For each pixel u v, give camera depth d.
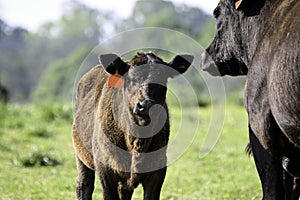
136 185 11.76
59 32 140.00
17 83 118.38
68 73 91.88
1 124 26.08
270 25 10.62
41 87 93.62
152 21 78.56
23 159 19.52
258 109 10.66
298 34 9.54
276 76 9.91
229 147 22.50
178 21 78.94
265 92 10.50
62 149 21.97
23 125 26.33
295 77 9.49
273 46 10.17
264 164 10.71
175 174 18.44
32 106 32.19
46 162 19.56
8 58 122.88
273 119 10.49
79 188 12.91
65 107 28.69
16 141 23.06
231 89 41.88
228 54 12.12
